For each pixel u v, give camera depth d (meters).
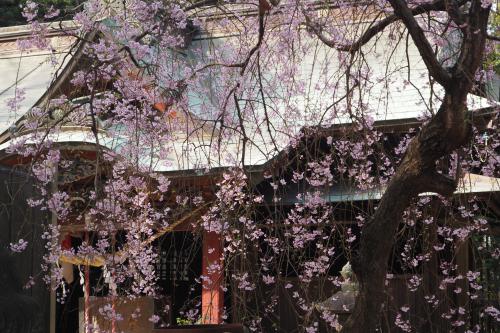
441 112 4.55
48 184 6.31
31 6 5.69
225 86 6.59
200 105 7.71
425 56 4.50
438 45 5.98
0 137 8.92
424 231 7.88
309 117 7.86
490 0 4.50
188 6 6.01
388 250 4.73
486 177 8.50
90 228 6.76
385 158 7.68
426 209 7.86
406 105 9.38
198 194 7.82
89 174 7.77
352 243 9.23
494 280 9.52
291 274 9.27
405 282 8.88
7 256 3.24
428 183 4.64
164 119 6.46
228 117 6.86
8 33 12.57
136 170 6.40
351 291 6.80
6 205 4.44
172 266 10.95
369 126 6.71
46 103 5.89
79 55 5.98
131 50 6.00
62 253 6.79
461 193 7.74
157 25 6.07
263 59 6.72
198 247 8.66
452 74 4.53
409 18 4.51
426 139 4.59
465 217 8.18
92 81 5.89
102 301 6.46
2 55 12.35
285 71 6.93
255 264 8.09
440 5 5.34
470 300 9.13
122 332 6.42
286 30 6.40
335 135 7.61
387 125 8.89
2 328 2.81
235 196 7.63
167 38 6.09
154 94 6.09
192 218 8.70
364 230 4.78
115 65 5.67
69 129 7.36
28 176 4.64
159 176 6.72
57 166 6.91
